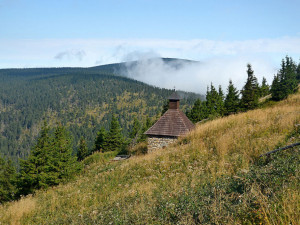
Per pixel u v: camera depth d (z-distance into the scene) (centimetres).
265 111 2039
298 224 355
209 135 1717
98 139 6500
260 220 406
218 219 458
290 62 6012
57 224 865
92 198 1102
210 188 729
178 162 1291
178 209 607
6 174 4747
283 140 1090
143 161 1588
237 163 975
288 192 456
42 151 2506
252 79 4675
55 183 2312
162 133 2302
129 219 652
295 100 3847
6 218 1079
